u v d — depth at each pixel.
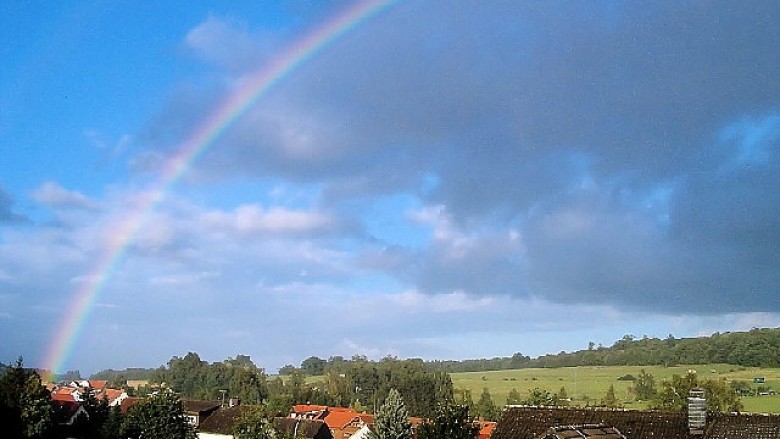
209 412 87.38
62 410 73.94
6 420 56.41
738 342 153.25
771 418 36.22
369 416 97.19
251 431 57.19
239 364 168.50
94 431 67.69
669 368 152.88
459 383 181.38
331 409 114.25
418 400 123.62
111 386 168.62
